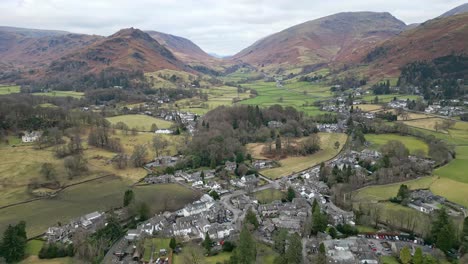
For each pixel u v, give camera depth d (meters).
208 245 121.19
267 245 123.88
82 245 119.75
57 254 118.44
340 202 157.12
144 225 136.88
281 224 137.50
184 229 135.25
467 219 124.00
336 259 112.94
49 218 147.25
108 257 119.75
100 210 155.88
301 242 125.94
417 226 133.62
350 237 130.38
